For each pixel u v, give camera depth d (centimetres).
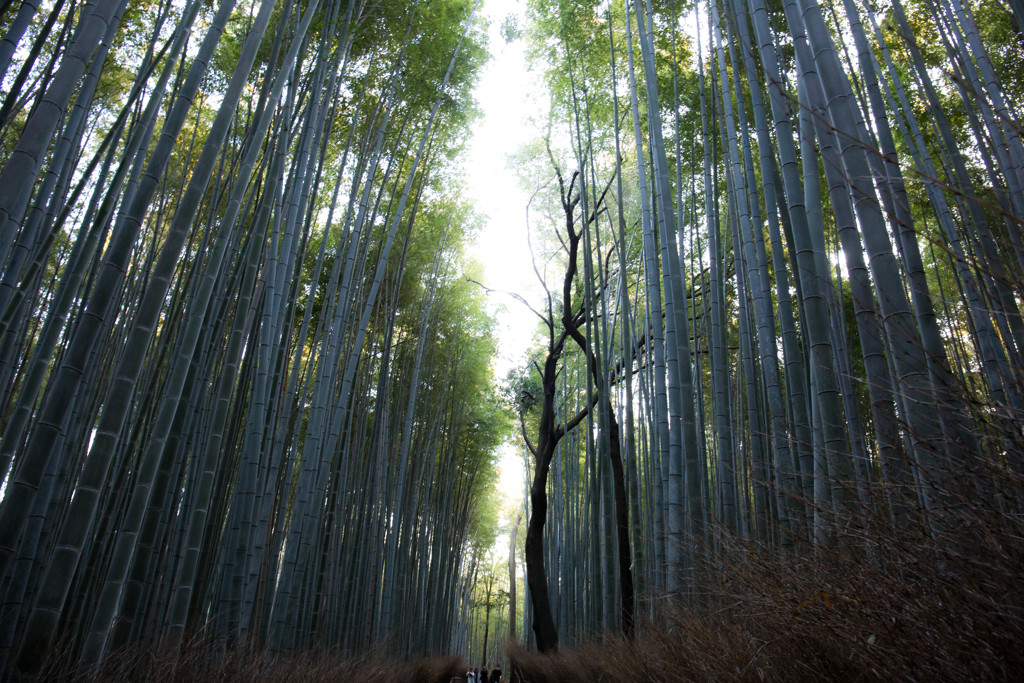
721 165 606
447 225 828
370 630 665
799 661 172
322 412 497
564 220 856
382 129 548
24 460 206
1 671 196
